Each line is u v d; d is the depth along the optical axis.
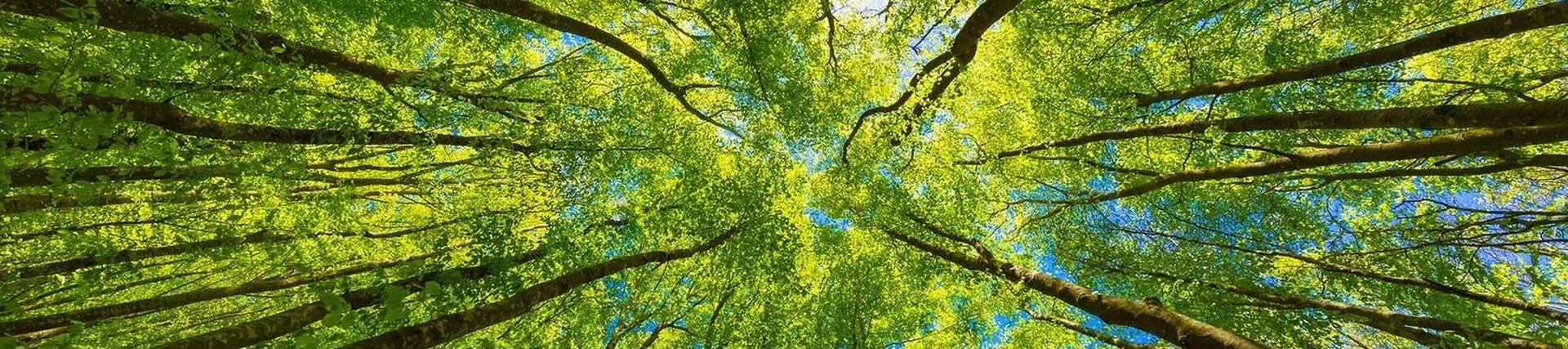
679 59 13.98
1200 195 12.88
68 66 3.96
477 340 8.17
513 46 13.22
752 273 10.62
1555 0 9.46
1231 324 11.02
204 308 10.57
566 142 10.36
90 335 6.45
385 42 10.89
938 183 14.76
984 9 8.70
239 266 8.95
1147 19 10.14
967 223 13.35
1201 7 9.76
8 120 3.92
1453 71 10.73
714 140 14.18
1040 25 11.24
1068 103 11.84
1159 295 12.36
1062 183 15.41
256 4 7.13
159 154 5.02
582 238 8.98
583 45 14.27
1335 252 10.66
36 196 6.03
